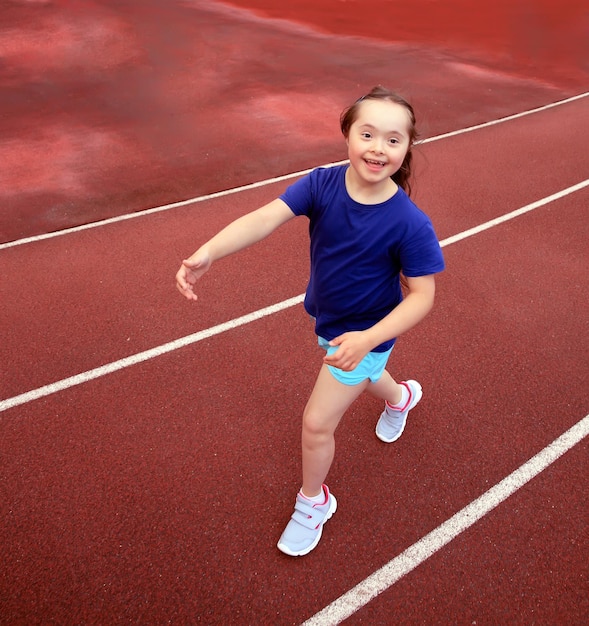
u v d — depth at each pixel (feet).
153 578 9.45
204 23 41.65
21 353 13.61
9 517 10.20
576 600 9.37
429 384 13.19
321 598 9.30
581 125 28.43
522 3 53.06
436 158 24.32
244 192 21.20
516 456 11.67
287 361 13.69
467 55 38.91
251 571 9.61
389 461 11.48
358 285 7.94
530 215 20.24
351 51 38.19
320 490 9.68
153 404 12.44
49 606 9.03
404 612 9.17
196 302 15.42
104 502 10.51
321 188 7.75
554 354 14.17
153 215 19.49
